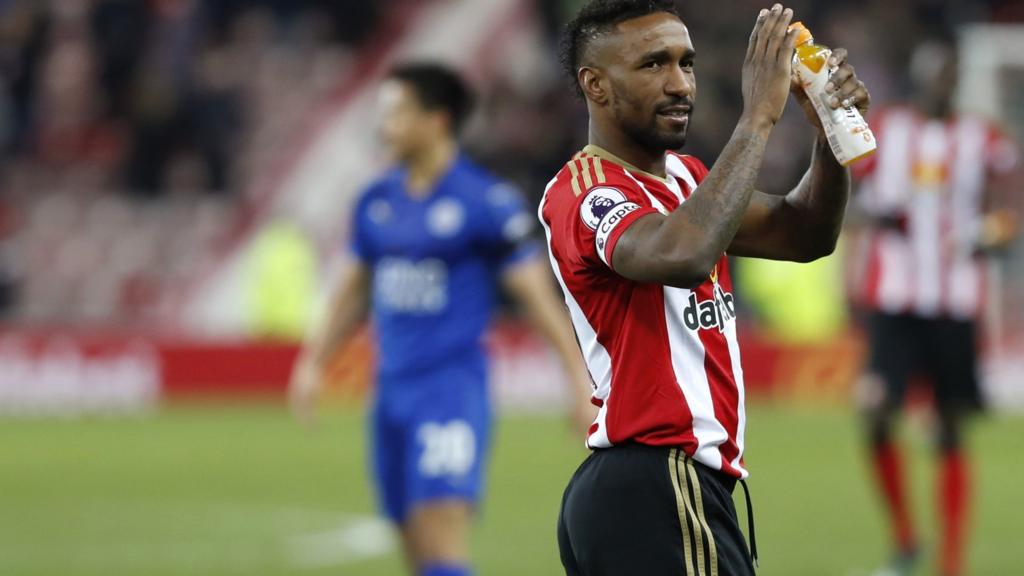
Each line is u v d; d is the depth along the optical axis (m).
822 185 14.12
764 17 13.12
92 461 47.47
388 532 35.28
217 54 79.94
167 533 35.25
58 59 79.31
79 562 31.64
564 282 13.72
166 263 75.31
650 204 13.29
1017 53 52.22
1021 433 53.75
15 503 39.56
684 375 13.38
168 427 56.16
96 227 75.56
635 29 13.32
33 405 62.16
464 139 71.12
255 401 63.25
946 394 29.45
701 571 13.12
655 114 13.32
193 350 63.06
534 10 84.31
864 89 13.41
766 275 64.56
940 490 28.83
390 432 22.55
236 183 78.31
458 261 22.48
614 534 13.27
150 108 76.62
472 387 22.39
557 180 13.81
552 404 62.56
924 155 30.05
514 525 35.47
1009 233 30.00
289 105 82.19
